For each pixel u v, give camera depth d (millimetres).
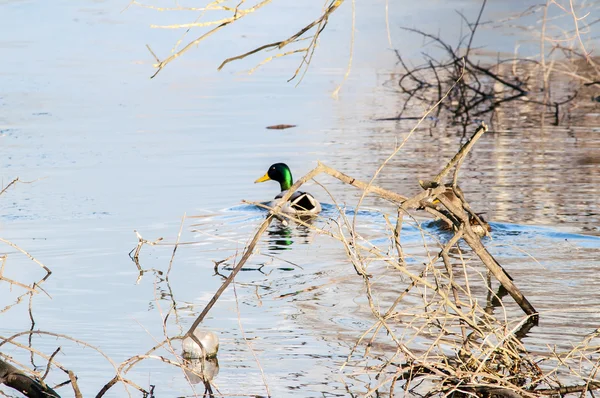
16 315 10125
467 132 20906
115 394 7977
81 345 9195
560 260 11586
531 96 25703
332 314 9906
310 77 27938
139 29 33719
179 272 11672
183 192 15742
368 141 19734
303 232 13578
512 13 34562
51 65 28859
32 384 7535
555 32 31047
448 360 8406
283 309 10102
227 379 8227
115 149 18828
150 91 25500
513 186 15711
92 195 15469
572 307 9836
